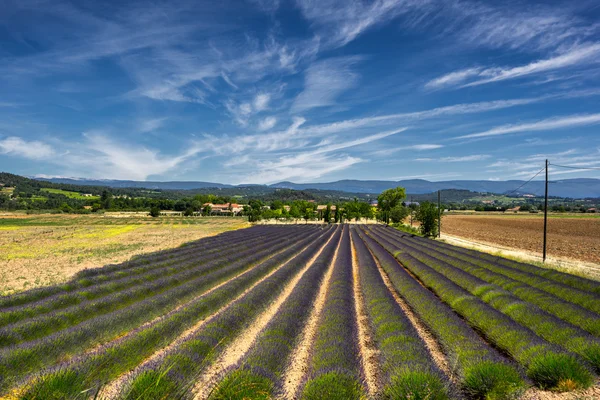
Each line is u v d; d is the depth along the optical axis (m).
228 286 16.08
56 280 20.08
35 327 10.20
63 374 6.74
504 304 12.61
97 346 9.95
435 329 10.71
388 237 49.38
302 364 8.72
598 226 69.19
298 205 126.06
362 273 20.56
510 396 6.34
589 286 15.68
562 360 6.81
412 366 7.14
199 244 37.84
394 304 12.98
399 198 94.38
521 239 48.25
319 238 50.16
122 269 22.45
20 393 6.26
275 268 24.16
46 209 130.38
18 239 47.16
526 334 9.06
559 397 6.25
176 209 154.88
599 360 7.34
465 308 12.52
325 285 18.91
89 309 12.42
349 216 113.19
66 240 46.81
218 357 9.01
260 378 6.60
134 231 64.88
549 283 15.78
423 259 26.12
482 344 8.77
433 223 50.78
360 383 6.70
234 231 61.84
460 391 6.71
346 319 11.07
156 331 9.80
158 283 16.84
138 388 6.28
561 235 53.59
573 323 10.75
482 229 70.00
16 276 21.28
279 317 11.09
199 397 6.83
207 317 12.68
